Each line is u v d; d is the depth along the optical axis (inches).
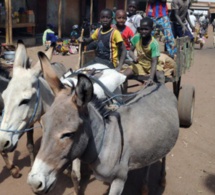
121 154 130.0
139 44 212.7
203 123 288.0
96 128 120.3
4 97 158.6
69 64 523.8
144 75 212.5
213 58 647.1
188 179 201.5
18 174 194.1
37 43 682.2
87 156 120.4
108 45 214.1
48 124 105.3
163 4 290.0
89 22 813.9
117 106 142.6
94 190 183.9
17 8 699.4
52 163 104.5
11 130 155.9
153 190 188.4
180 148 239.5
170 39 279.4
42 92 171.0
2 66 214.8
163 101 167.0
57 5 786.8
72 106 107.7
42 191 102.9
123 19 259.9
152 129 143.5
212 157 231.1
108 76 168.9
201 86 414.9
